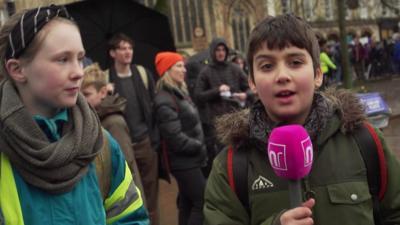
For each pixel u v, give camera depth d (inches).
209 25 1408.7
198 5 1407.5
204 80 280.7
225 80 283.3
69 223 77.2
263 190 87.1
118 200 88.1
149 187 211.6
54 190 75.9
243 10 1418.6
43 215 76.4
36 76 78.1
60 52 77.8
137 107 212.8
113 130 169.9
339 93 89.7
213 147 261.6
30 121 76.1
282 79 82.7
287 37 82.9
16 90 80.6
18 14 80.0
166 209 282.0
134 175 172.7
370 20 1679.4
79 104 82.1
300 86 83.7
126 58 214.7
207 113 272.4
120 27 276.5
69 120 81.0
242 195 89.3
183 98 215.3
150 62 285.7
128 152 170.1
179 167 214.1
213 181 92.6
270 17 88.0
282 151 73.2
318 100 87.5
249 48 87.8
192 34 1412.4
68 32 79.0
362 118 87.0
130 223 89.0
